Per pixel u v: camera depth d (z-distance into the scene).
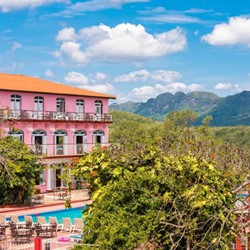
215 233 13.22
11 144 34.72
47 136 47.81
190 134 21.66
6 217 28.86
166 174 13.99
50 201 37.22
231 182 14.24
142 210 13.85
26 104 46.88
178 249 13.79
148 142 17.64
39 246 17.64
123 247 13.55
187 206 13.35
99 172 15.31
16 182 33.22
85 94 51.97
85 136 51.50
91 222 14.38
